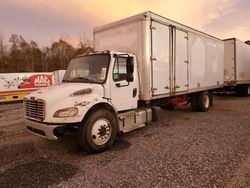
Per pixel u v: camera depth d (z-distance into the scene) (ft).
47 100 15.81
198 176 12.68
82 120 16.67
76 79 20.34
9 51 150.41
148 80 21.48
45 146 19.62
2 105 53.52
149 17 21.35
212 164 14.21
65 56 156.56
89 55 20.54
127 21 22.44
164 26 23.65
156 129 23.89
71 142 20.49
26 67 148.36
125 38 22.72
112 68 19.11
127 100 20.59
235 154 15.79
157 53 22.63
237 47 49.93
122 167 14.40
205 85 33.14
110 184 12.25
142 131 23.26
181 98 31.01
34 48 157.07
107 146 17.79
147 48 21.22
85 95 17.15
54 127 15.71
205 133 21.49
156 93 22.66
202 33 31.68
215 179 12.27
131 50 22.24
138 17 21.45
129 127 20.68
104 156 16.63
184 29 27.20
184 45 27.32
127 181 12.49
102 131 17.60
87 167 14.71
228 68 50.47
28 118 17.72
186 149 17.15
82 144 16.75
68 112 15.90
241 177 12.39
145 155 16.31
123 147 18.47
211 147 17.38
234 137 19.84
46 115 15.83
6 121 32.27
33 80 62.13
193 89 29.81
